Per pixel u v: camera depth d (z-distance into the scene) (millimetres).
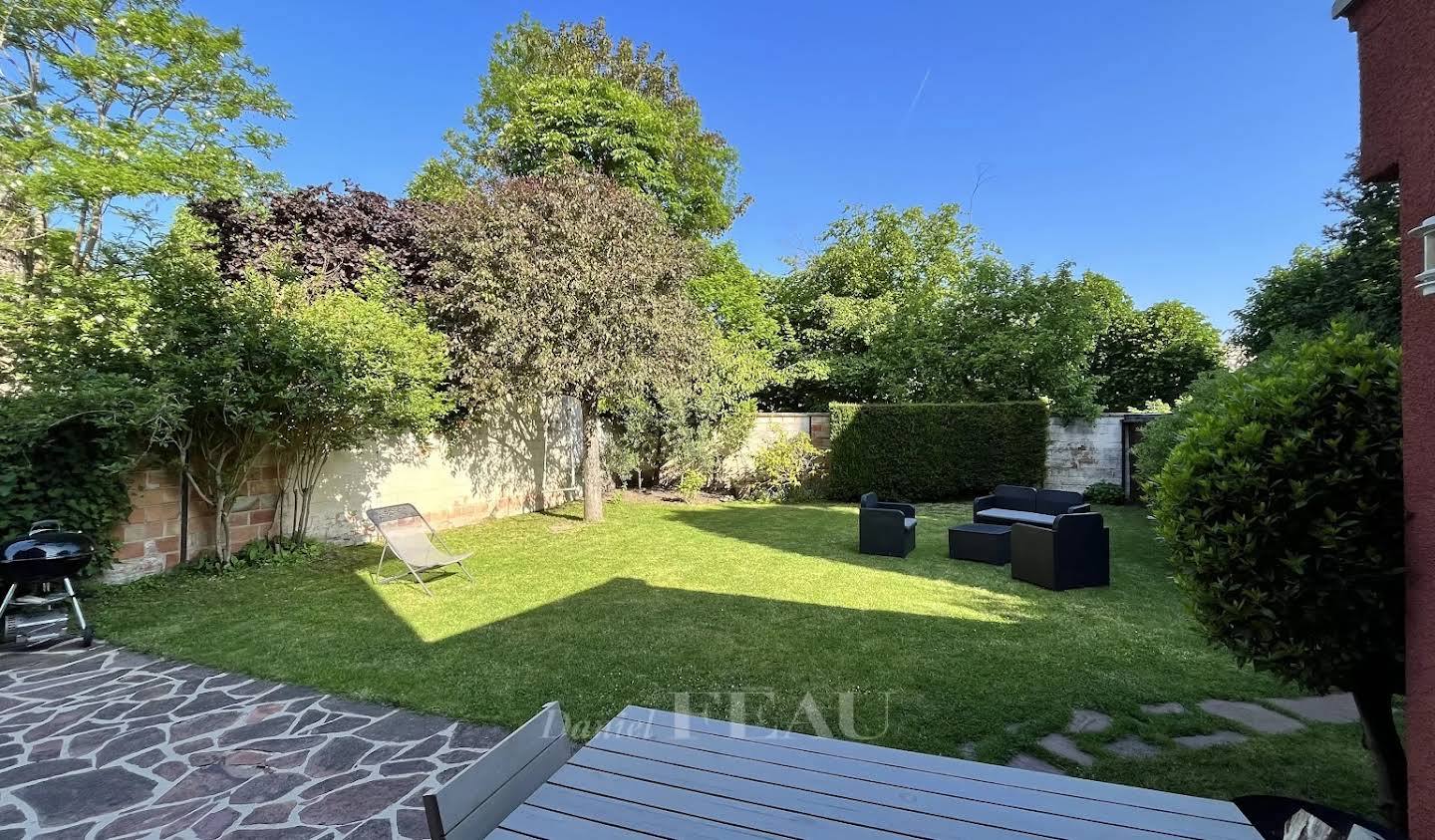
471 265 6926
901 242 15922
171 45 7457
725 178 17156
